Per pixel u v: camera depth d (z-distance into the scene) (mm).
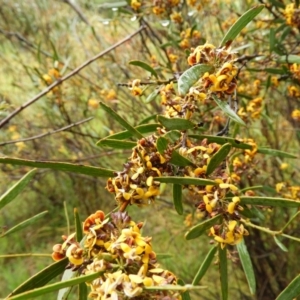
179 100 242
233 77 223
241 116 417
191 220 616
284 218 630
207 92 229
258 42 521
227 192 216
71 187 942
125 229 170
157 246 788
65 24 857
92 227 178
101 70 744
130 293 145
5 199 210
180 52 525
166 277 158
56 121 818
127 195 203
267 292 659
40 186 970
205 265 231
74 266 178
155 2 421
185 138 230
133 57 713
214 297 657
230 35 255
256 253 648
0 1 895
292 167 660
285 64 411
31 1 891
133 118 698
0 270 844
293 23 379
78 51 873
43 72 776
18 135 807
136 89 305
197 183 209
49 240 907
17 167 833
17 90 947
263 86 508
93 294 158
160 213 745
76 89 832
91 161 778
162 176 217
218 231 212
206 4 539
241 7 630
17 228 246
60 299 202
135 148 212
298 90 419
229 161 323
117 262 164
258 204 214
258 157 575
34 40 861
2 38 894
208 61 224
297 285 201
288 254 644
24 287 182
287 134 696
